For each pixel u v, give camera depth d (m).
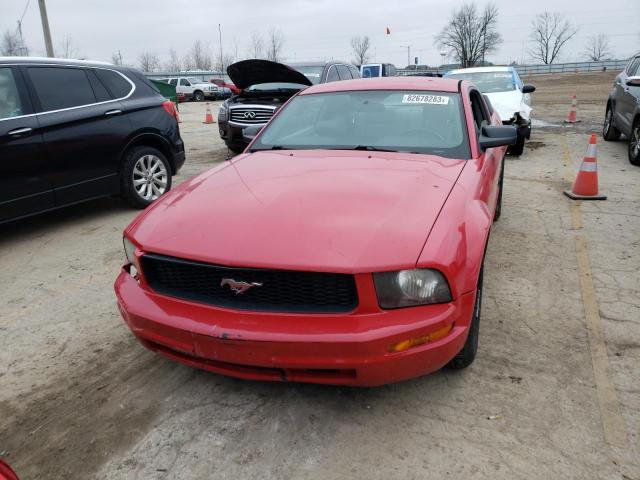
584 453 2.25
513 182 7.09
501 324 3.33
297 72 9.57
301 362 2.17
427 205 2.53
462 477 2.15
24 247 4.96
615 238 4.84
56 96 5.12
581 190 6.19
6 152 4.65
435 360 2.25
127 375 2.92
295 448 2.34
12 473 1.65
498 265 4.27
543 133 11.78
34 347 3.23
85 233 5.30
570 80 39.69
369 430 2.43
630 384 2.71
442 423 2.46
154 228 2.56
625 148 9.49
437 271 2.19
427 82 4.09
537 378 2.77
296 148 3.65
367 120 3.74
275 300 2.24
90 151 5.33
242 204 2.61
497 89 9.92
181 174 8.14
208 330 2.23
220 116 9.78
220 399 2.68
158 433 2.46
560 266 4.22
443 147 3.45
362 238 2.24
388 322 2.16
